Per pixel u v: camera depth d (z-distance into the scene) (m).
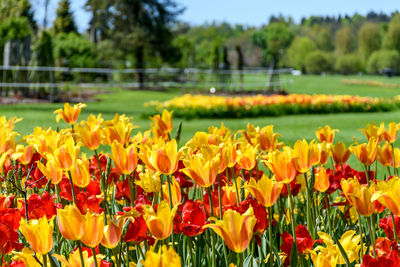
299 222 2.47
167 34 32.94
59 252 1.74
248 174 2.20
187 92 27.03
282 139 7.88
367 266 1.27
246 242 1.26
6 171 2.31
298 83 38.00
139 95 23.39
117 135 2.10
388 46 54.72
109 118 11.03
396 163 2.16
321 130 2.61
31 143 2.14
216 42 31.69
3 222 1.44
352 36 63.94
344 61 56.28
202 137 2.20
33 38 17.61
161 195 1.69
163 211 1.30
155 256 1.12
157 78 35.06
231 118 13.04
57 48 22.69
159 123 2.49
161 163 1.53
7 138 2.26
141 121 11.10
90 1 31.30
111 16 31.86
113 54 32.25
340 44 63.53
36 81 16.81
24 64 17.41
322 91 30.45
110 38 32.38
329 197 2.62
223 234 1.25
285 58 56.72
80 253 1.21
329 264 1.36
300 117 13.52
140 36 31.05
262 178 1.50
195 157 1.53
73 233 1.17
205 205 1.71
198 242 1.78
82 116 10.96
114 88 27.03
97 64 26.98
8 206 1.64
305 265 1.76
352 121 11.94
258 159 2.18
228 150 1.74
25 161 2.15
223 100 13.34
